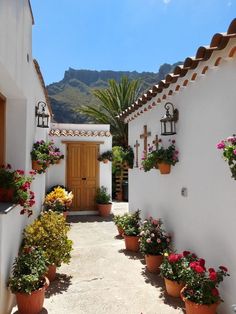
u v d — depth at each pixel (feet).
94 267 17.61
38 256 13.14
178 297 13.47
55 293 14.14
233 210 10.55
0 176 13.60
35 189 20.95
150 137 19.84
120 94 59.11
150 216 19.95
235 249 10.41
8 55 10.98
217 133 11.52
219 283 11.45
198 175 13.16
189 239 14.11
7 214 11.62
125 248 21.29
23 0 13.99
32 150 18.63
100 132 36.83
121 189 48.08
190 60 11.58
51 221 16.56
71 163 35.83
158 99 17.21
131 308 12.64
